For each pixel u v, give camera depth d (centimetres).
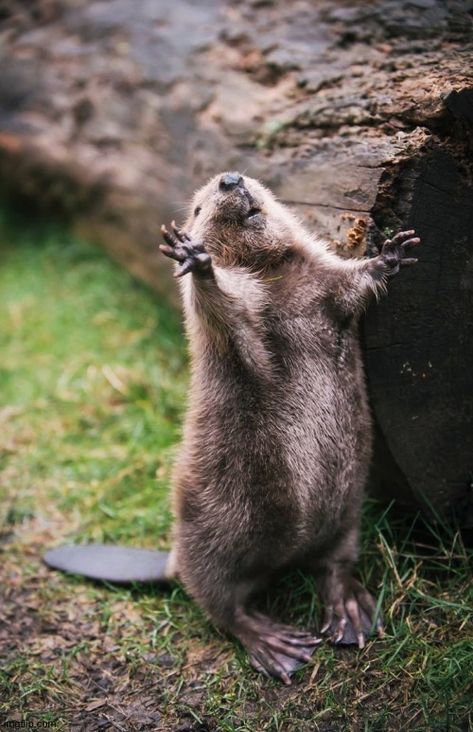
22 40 300
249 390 206
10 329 291
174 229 201
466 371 211
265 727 200
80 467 249
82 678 210
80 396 267
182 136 257
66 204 304
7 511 240
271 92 239
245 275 208
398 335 209
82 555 227
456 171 207
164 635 216
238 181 209
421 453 213
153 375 267
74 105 287
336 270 206
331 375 208
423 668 202
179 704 204
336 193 214
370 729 197
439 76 214
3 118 305
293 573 219
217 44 255
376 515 223
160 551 228
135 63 271
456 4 227
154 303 287
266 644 209
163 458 247
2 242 328
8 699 207
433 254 208
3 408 267
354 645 208
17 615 220
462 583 212
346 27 235
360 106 219
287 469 206
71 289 300
